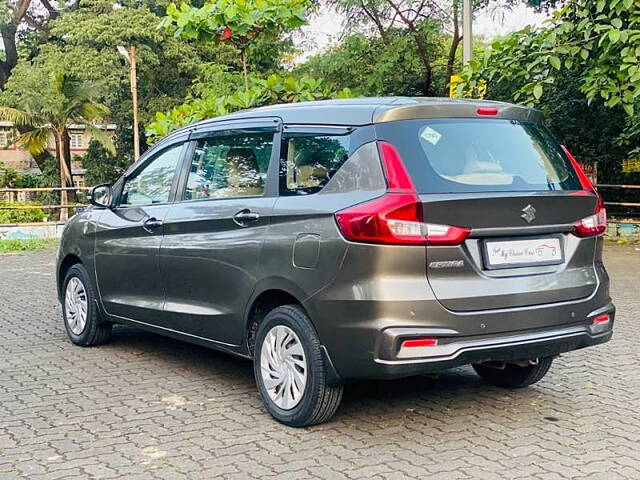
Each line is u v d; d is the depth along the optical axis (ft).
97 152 114.11
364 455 14.24
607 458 14.11
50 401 17.79
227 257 16.94
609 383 19.30
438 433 15.44
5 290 36.63
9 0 110.42
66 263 23.99
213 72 50.80
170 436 15.34
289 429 15.69
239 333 16.93
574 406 17.33
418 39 72.23
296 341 15.43
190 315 18.29
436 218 13.89
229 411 16.94
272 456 14.20
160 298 19.58
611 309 16.16
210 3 32.35
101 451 14.53
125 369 20.71
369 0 70.90
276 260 15.58
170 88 106.32
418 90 77.15
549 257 15.21
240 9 30.91
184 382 19.38
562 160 16.35
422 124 14.89
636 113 49.80
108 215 21.81
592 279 15.79
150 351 22.77
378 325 13.70
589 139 66.18
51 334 25.52
